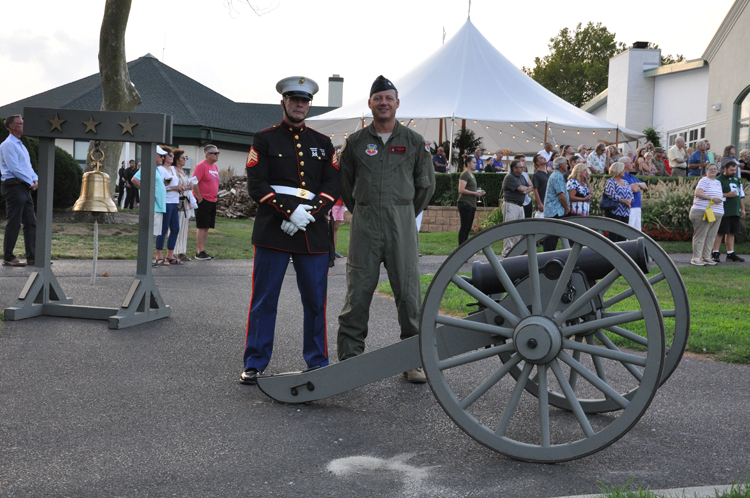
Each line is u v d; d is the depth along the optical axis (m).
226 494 2.64
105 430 3.34
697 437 3.39
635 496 2.52
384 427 3.49
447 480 2.81
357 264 4.38
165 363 4.65
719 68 22.77
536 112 19.38
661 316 2.76
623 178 11.05
